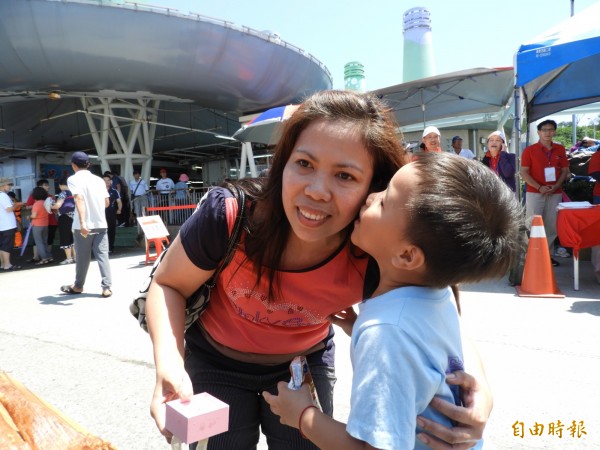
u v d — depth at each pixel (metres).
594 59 7.53
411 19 21.78
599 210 5.00
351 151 1.12
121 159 17.23
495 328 3.95
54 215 11.86
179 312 1.32
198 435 0.94
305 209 1.14
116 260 9.98
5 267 9.63
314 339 1.56
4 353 3.79
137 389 3.04
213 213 1.27
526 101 7.62
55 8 11.60
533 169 6.38
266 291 1.37
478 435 1.06
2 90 13.73
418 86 10.62
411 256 1.04
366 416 0.95
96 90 14.54
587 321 4.03
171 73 13.57
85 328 4.44
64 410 2.78
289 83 15.47
